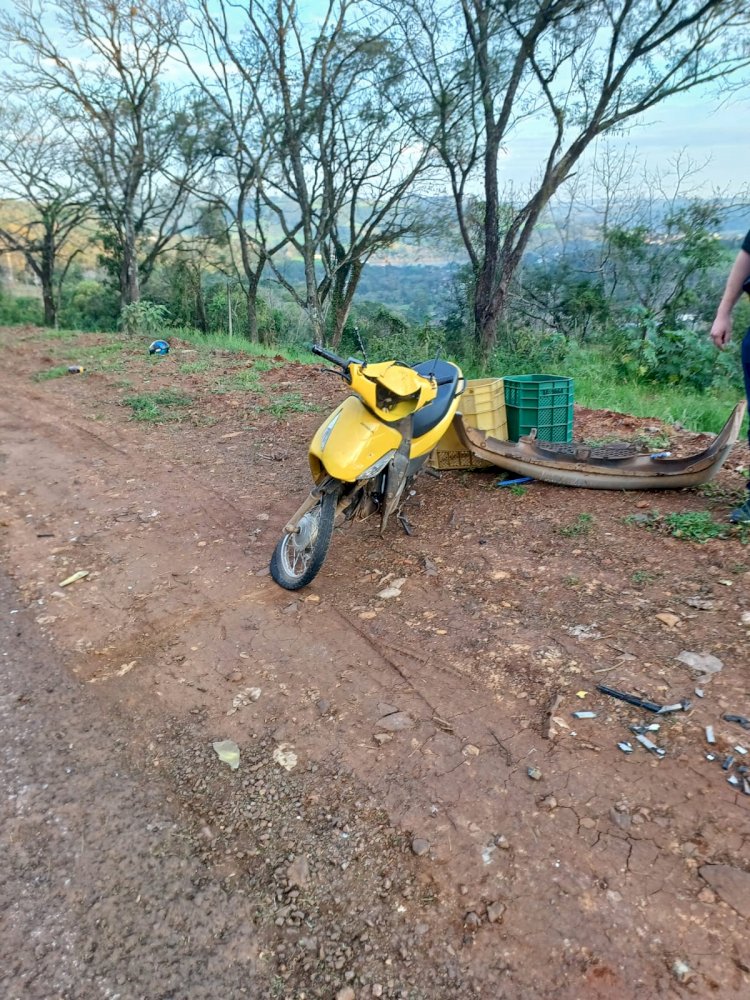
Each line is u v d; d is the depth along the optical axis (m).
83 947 2.25
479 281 19.12
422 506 5.33
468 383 5.77
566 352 13.10
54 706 3.40
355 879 2.41
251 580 4.50
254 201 25.33
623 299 20.53
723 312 4.25
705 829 2.45
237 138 23.22
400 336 19.39
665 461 5.01
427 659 3.53
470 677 3.36
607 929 2.16
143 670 3.64
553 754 2.84
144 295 33.25
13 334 16.59
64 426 8.27
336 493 4.05
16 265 39.59
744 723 2.86
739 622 3.48
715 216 18.19
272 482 6.14
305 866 2.47
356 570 4.50
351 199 24.45
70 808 2.79
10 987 2.13
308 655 3.66
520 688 3.24
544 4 15.54
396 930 2.24
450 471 5.88
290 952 2.20
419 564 4.48
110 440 7.64
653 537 4.43
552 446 5.44
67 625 4.11
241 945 2.23
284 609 4.11
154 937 2.27
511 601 3.95
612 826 2.49
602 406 8.53
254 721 3.21
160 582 4.55
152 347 12.52
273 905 2.35
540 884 2.32
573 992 2.01
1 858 2.58
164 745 3.11
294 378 9.73
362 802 2.71
